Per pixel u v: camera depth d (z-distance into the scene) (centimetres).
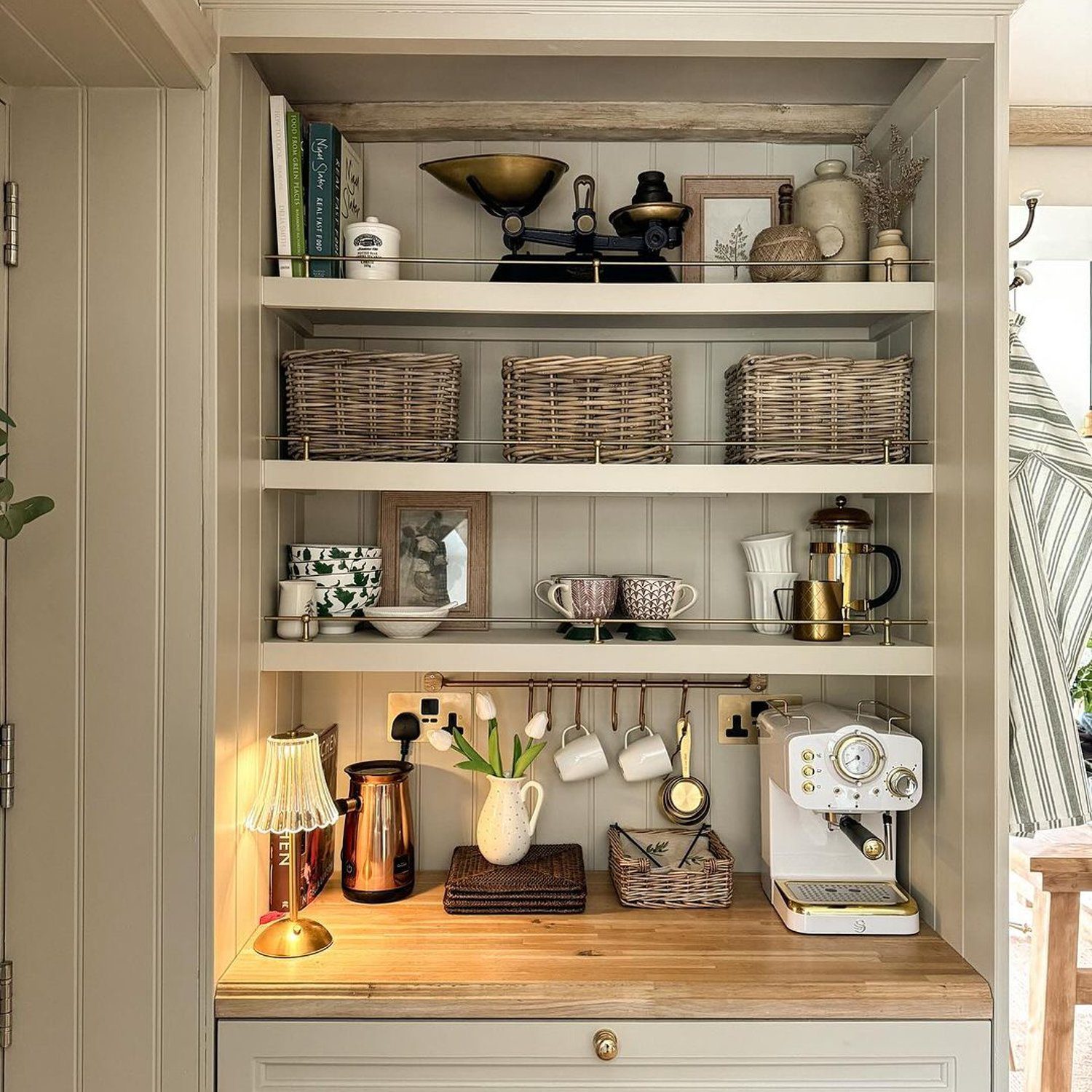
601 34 152
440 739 193
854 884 183
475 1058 151
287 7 150
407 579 201
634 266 182
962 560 162
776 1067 152
